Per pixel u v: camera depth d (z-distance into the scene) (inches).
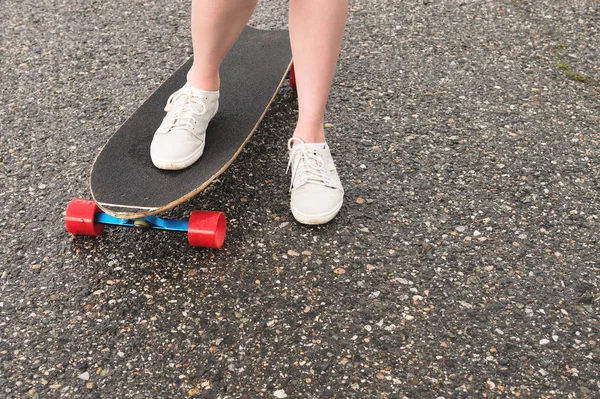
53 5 137.3
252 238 81.8
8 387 64.2
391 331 70.1
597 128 101.9
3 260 79.0
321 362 66.6
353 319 71.4
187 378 65.1
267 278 76.3
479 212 86.1
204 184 77.6
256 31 114.2
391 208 86.6
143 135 86.3
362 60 118.5
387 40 124.3
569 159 95.6
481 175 92.5
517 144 98.4
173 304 73.1
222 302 73.3
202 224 77.2
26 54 120.7
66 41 124.8
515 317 71.8
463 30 127.3
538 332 70.1
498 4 135.8
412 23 129.6
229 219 84.7
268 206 86.9
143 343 68.7
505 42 123.5
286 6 135.0
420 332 70.0
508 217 85.4
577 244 81.4
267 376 65.2
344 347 68.2
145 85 112.2
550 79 113.3
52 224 84.4
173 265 78.2
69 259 79.2
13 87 111.5
